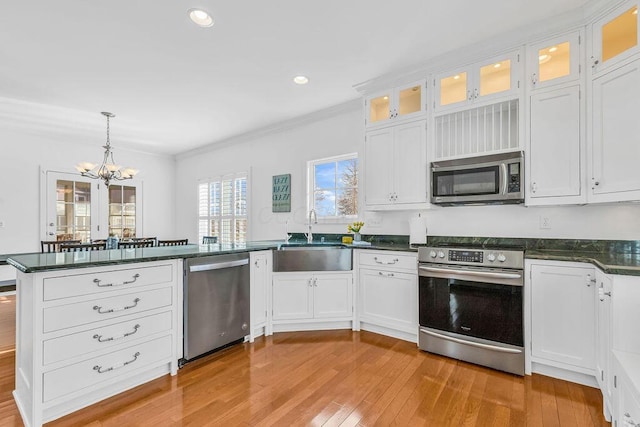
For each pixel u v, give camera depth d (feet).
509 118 8.44
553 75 7.89
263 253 9.91
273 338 9.78
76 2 6.59
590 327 6.61
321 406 6.18
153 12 6.99
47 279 5.59
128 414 5.93
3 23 7.27
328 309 10.41
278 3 6.79
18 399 6.19
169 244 12.80
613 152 6.63
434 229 10.59
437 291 8.59
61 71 9.69
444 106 9.37
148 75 10.03
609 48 6.95
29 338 5.69
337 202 13.52
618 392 4.89
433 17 7.36
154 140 17.95
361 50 8.75
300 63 9.43
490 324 7.79
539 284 7.23
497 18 7.41
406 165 10.04
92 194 18.53
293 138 14.88
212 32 7.81
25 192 16.22
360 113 12.53
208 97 11.85
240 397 6.50
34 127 15.26
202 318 8.10
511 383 7.03
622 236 7.75
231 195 18.11
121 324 6.56
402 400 6.39
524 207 9.05
